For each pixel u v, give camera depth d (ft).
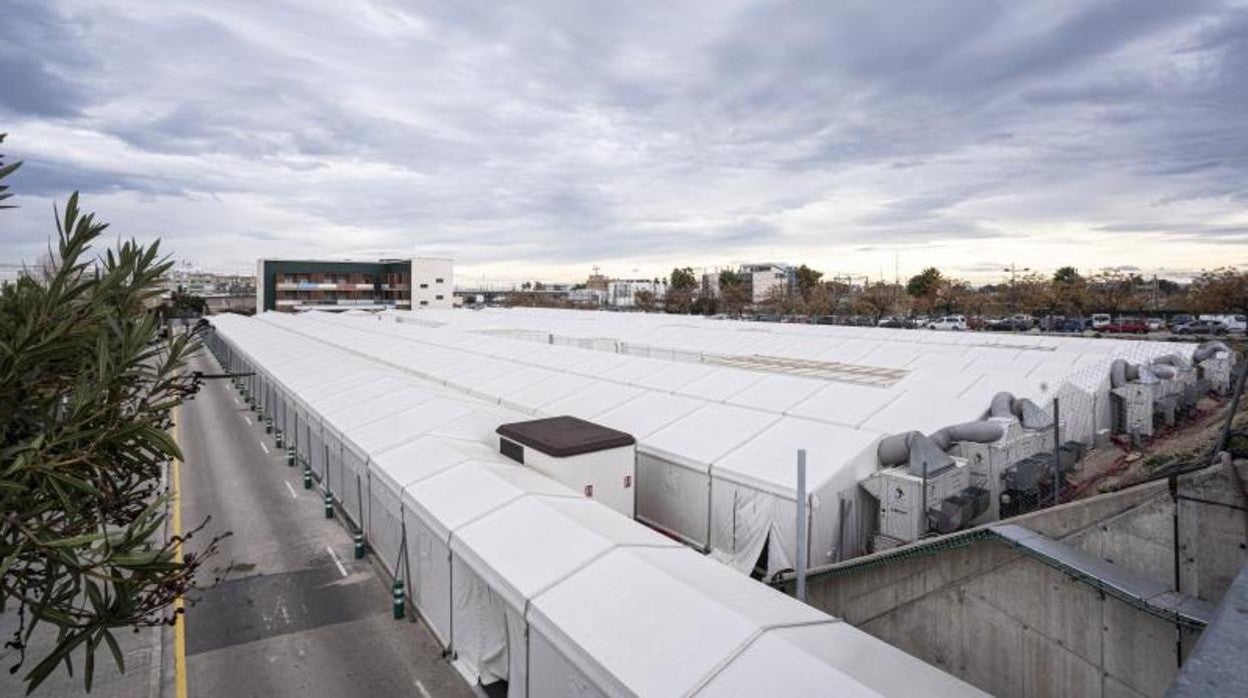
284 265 356.79
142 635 41.11
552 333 164.35
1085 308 233.96
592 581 30.09
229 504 66.23
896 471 45.52
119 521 17.74
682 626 26.04
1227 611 9.25
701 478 49.49
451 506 40.65
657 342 144.56
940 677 23.44
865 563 37.93
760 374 74.64
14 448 14.82
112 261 17.71
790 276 491.72
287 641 40.68
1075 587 29.55
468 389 83.97
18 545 14.32
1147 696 27.45
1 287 17.16
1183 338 155.84
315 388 83.41
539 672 29.19
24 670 37.55
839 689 21.90
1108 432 66.90
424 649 39.78
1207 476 29.07
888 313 264.31
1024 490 47.88
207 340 249.14
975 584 33.19
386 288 377.30
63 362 17.24
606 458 47.57
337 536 57.52
